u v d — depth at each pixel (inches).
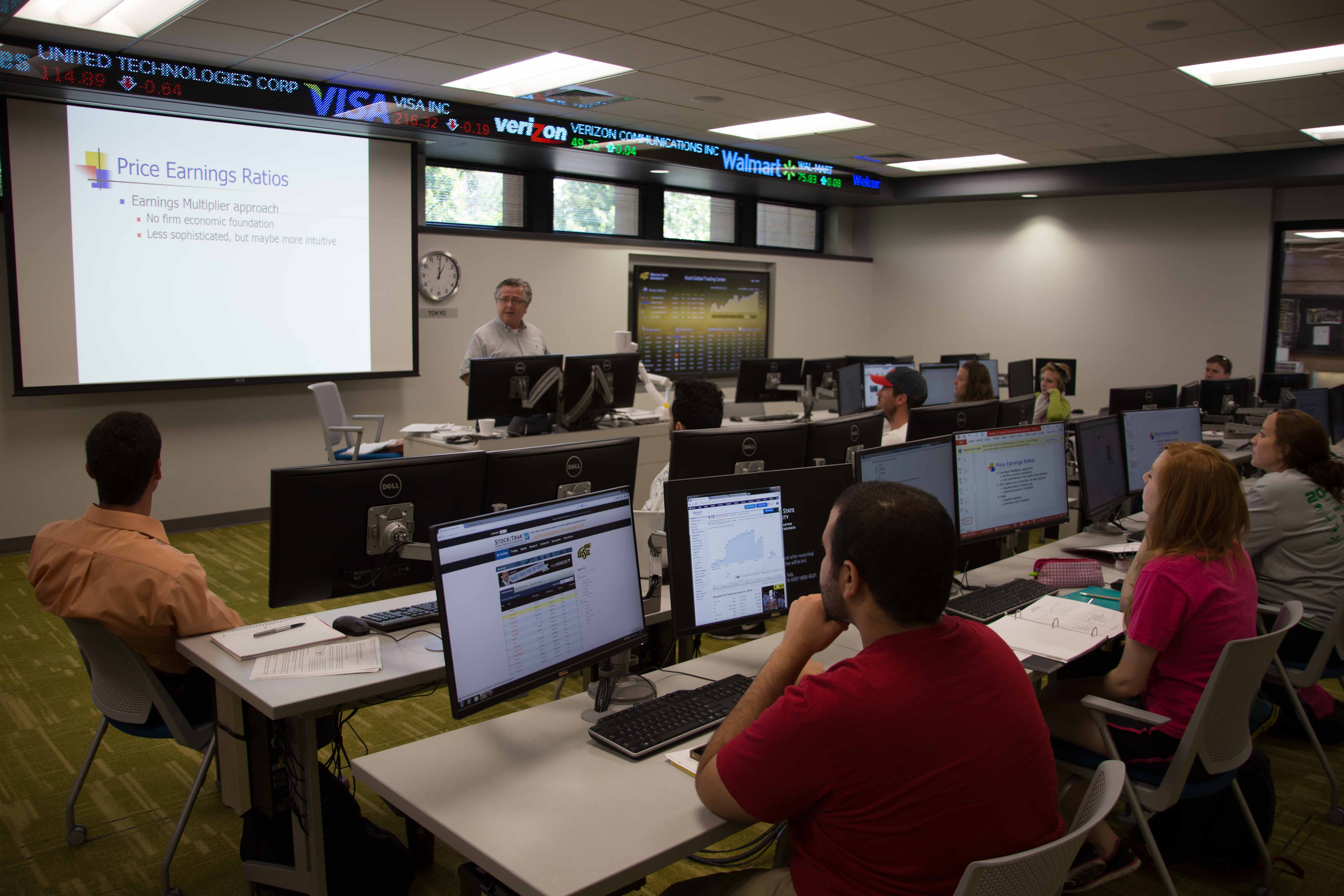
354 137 224.5
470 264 256.8
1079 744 78.7
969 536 102.3
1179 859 91.2
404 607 86.6
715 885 54.9
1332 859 91.3
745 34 165.6
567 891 45.1
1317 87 194.9
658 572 87.0
